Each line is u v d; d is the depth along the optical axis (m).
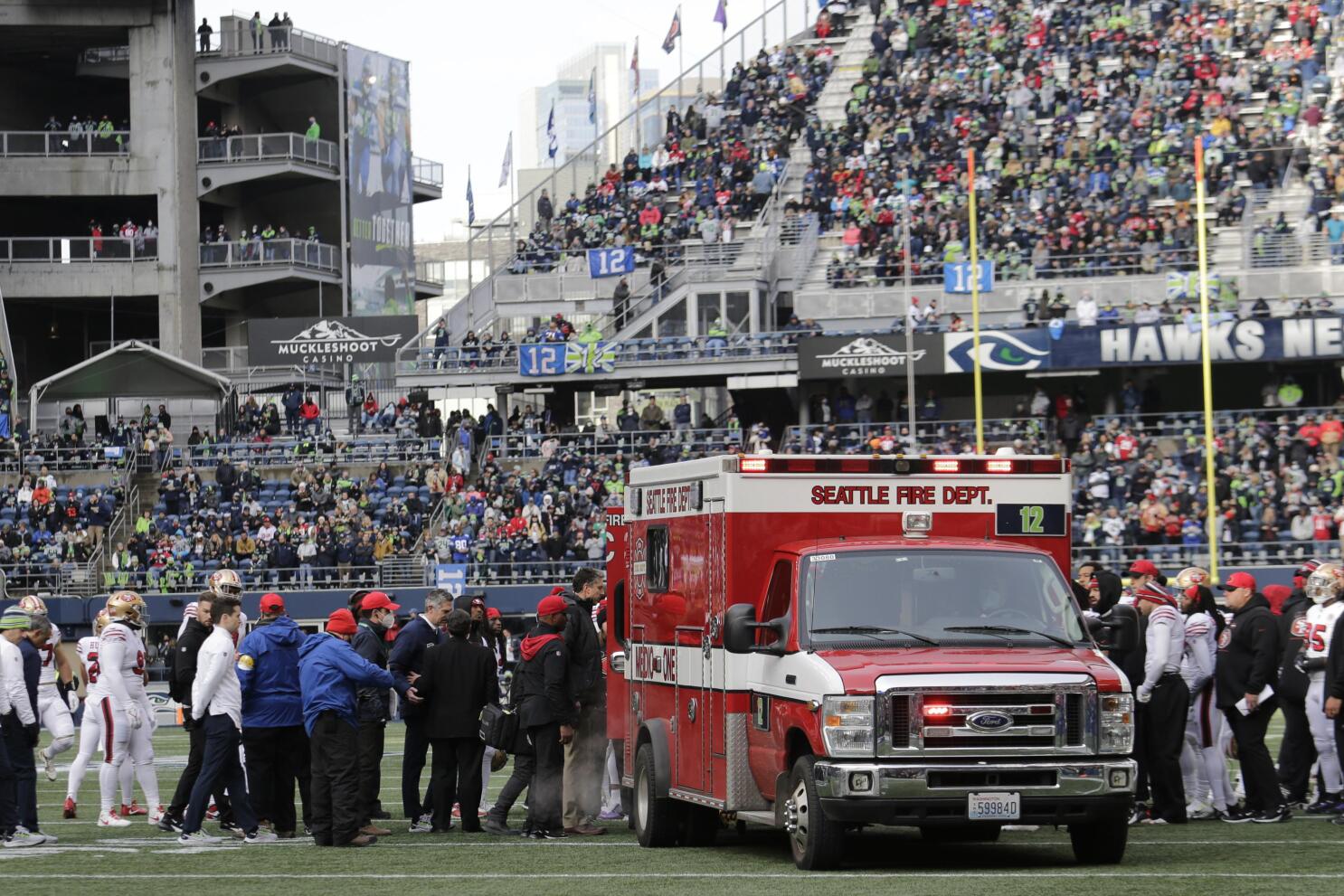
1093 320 85.88
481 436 95.94
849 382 93.06
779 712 24.73
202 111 122.81
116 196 117.75
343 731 28.61
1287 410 83.25
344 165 122.25
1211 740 30.09
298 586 88.00
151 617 89.06
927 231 94.38
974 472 26.83
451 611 31.11
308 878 24.31
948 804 22.89
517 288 102.25
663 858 26.42
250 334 108.31
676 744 28.22
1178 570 76.19
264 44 119.12
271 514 92.81
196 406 112.62
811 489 26.44
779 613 25.73
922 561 25.50
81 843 29.86
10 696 29.78
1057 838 28.97
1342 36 100.94
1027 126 98.75
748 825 32.22
